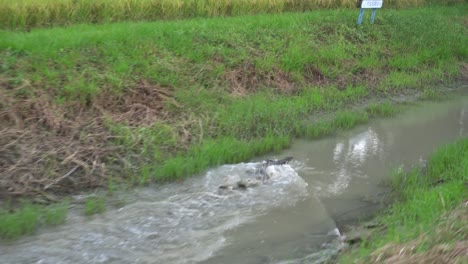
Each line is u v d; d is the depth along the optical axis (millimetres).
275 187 7086
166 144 7883
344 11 14547
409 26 14352
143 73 9047
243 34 11414
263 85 10297
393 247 4910
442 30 14648
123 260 5449
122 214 6281
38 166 6930
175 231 5988
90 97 8141
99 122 7859
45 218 6121
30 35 9320
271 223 6266
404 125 9867
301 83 10797
